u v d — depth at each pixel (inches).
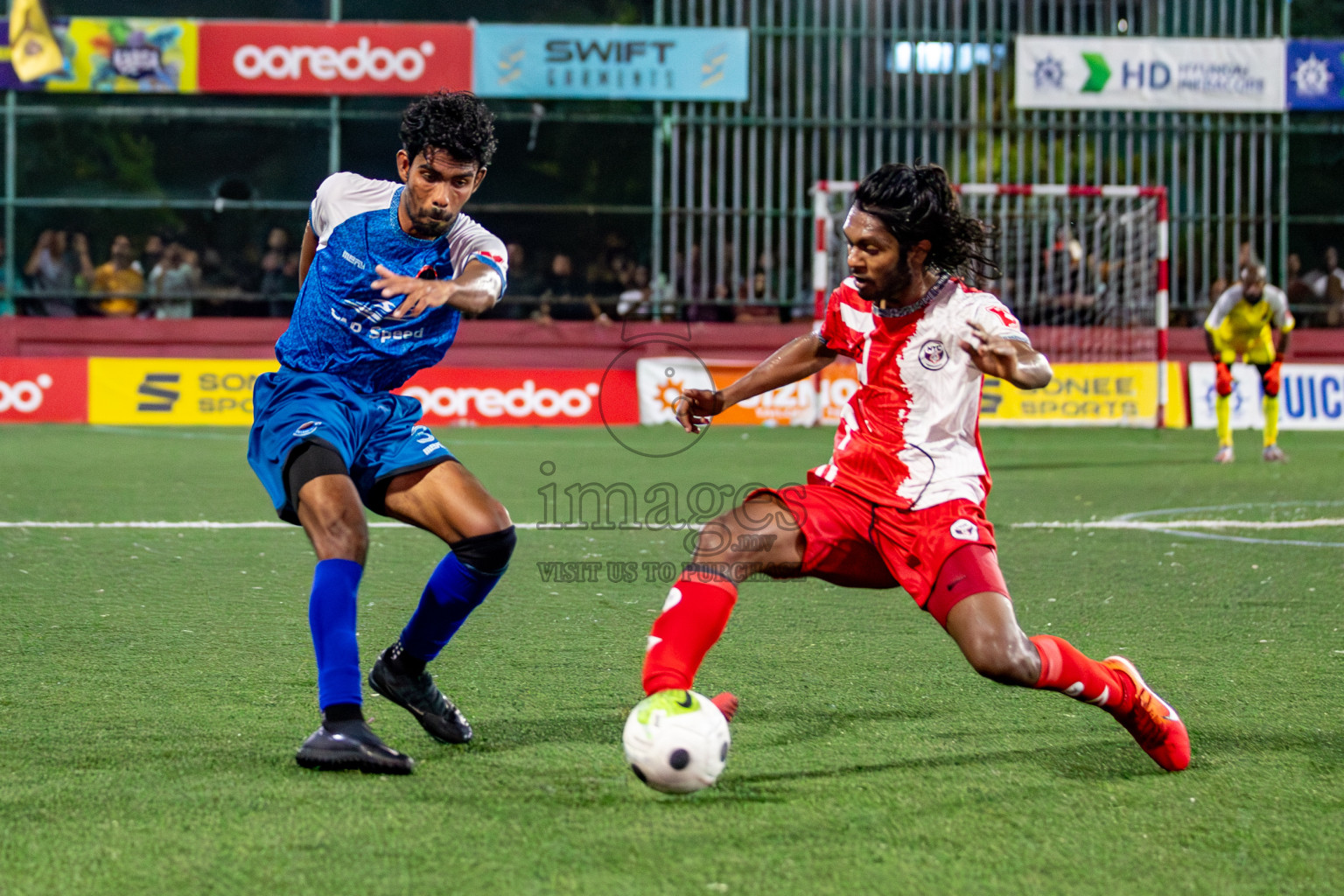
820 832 187.9
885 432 216.8
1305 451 933.2
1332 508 595.2
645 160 1310.3
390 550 462.9
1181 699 269.4
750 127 1227.9
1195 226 1295.5
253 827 186.7
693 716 195.6
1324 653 313.1
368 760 210.7
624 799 201.5
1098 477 742.5
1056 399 1141.7
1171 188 1236.5
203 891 164.2
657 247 1233.4
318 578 218.1
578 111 1290.6
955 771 218.1
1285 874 174.9
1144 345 1179.3
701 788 197.0
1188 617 355.9
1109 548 478.3
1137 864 177.6
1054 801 203.5
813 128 1216.8
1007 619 203.3
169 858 174.7
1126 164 1206.3
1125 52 1192.8
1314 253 1320.1
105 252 1283.2
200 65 1182.9
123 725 239.5
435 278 238.2
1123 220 1203.9
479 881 167.6
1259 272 812.0
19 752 221.6
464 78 1183.6
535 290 1284.4
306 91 1189.1
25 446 880.9
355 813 192.9
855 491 217.5
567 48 1184.2
